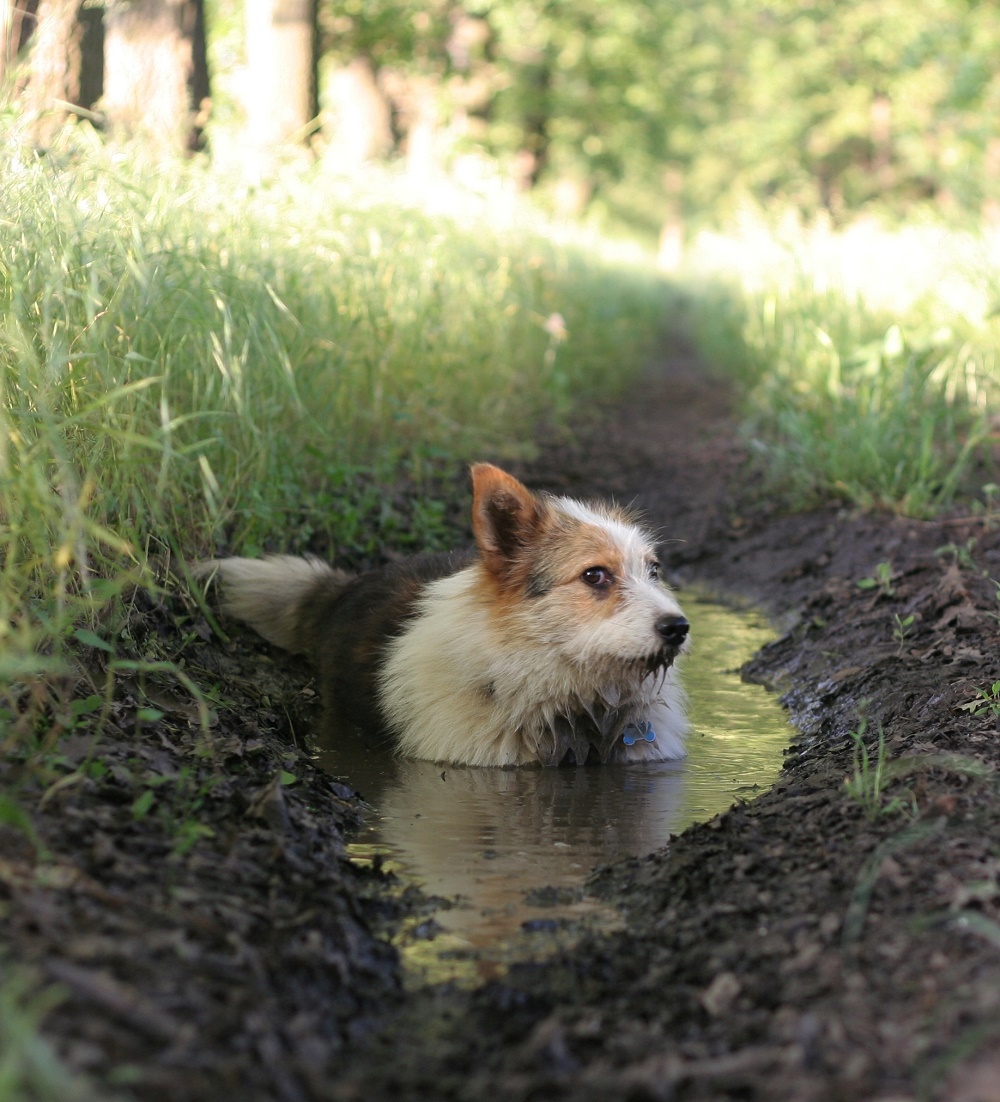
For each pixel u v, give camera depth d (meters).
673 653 2.17
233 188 2.71
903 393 3.03
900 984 1.63
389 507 2.81
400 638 2.29
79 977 1.55
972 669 2.23
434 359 3.17
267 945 1.70
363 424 2.94
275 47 4.19
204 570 2.37
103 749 1.90
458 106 8.17
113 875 1.72
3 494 1.92
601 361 5.42
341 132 6.80
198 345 2.29
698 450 4.05
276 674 2.37
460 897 1.85
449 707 2.21
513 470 3.49
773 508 3.16
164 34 3.33
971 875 1.74
